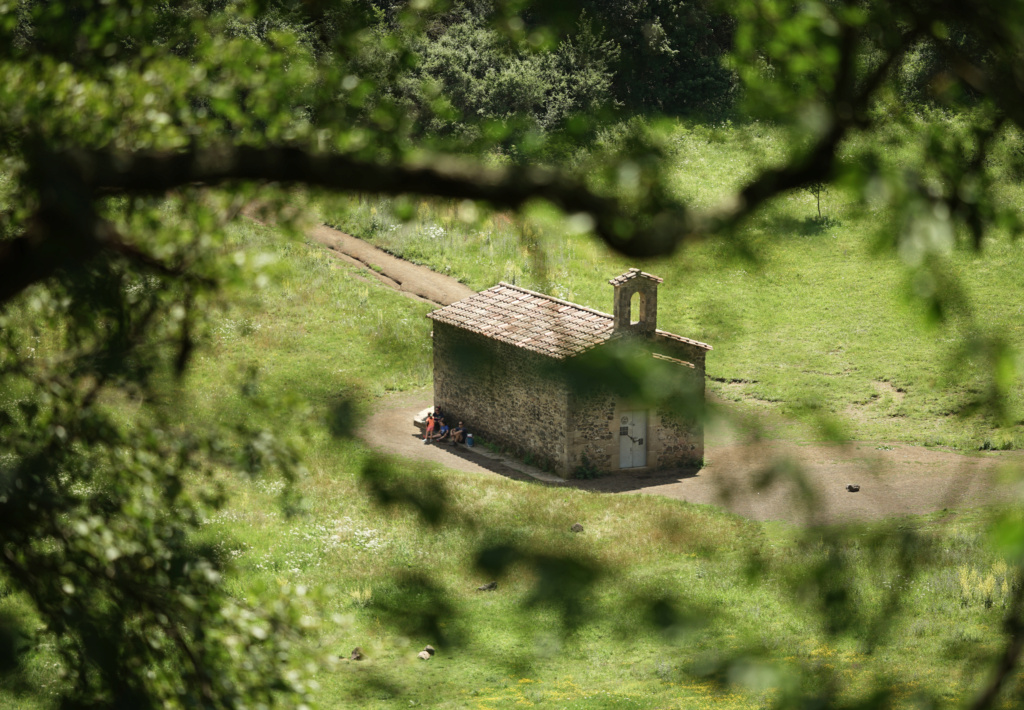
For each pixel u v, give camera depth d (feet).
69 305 97.50
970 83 38.58
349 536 342.23
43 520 98.84
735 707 213.05
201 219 87.56
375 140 60.70
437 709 235.61
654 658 264.93
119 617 103.60
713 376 578.25
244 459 97.91
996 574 188.75
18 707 109.09
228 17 81.87
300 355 513.45
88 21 86.38
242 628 102.06
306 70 76.69
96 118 84.33
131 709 101.65
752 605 199.21
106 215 85.30
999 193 40.96
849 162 37.58
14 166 85.97
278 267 93.76
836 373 586.45
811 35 38.32
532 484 437.99
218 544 314.96
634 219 37.55
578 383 28.27
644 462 483.10
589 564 34.04
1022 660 40.57
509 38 43.83
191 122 83.10
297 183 47.42
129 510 103.55
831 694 38.29
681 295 428.56
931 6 38.45
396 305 611.06
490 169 41.93
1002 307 472.03
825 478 396.98
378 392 532.73
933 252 36.32
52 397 101.35
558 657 267.39
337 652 261.44
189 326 97.76
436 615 44.55
